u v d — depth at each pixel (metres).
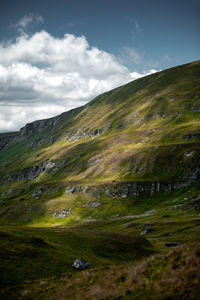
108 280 23.55
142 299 17.19
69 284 28.23
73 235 73.94
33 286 32.66
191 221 104.69
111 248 64.88
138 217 149.12
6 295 30.38
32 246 55.75
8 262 43.66
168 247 70.19
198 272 17.14
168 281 17.75
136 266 23.94
